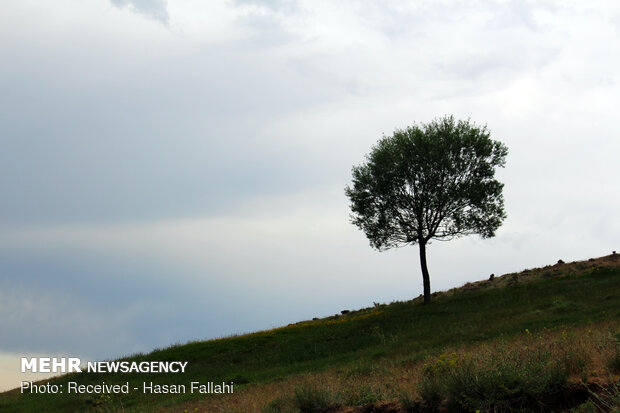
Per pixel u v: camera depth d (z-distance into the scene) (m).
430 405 10.32
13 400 28.20
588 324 20.30
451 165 39.22
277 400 13.88
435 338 26.62
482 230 39.75
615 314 23.27
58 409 24.80
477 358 11.59
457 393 9.80
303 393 12.77
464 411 9.72
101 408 23.52
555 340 13.16
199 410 16.45
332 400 12.32
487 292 38.53
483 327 27.02
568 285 34.97
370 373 16.86
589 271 38.41
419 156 39.53
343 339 32.38
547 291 34.34
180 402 20.75
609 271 36.84
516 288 37.66
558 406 9.05
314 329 37.72
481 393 9.50
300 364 27.41
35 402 26.92
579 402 8.95
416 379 12.94
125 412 21.06
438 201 39.56
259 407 13.66
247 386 22.11
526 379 9.35
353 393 12.62
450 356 13.64
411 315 35.31
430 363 13.95
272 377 24.45
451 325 29.78
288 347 32.75
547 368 9.66
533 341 14.47
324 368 23.08
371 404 11.55
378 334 31.39
